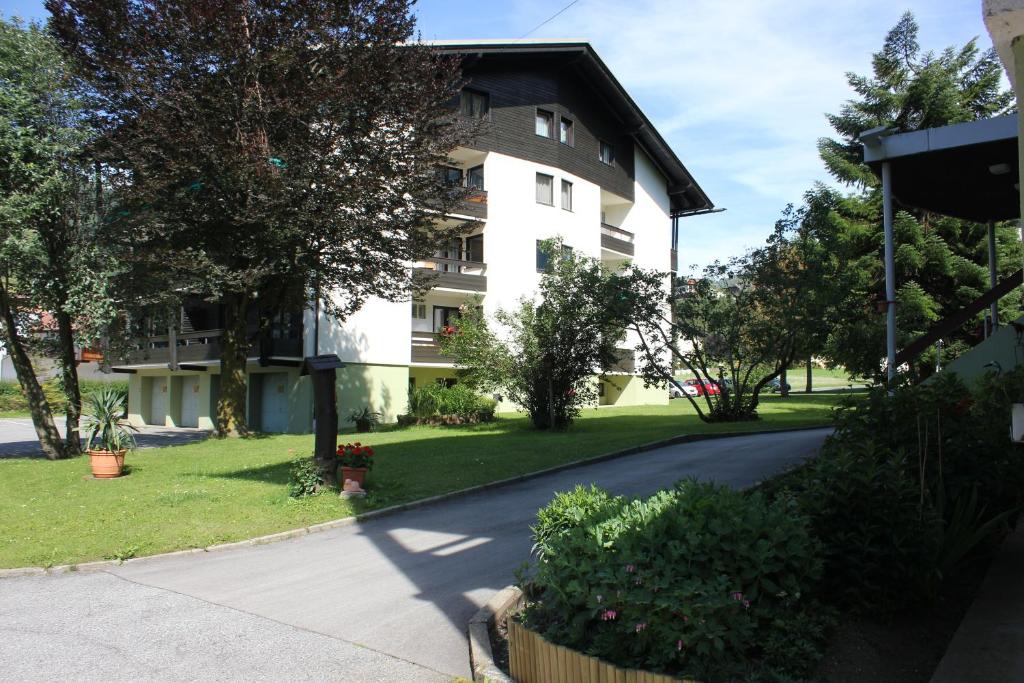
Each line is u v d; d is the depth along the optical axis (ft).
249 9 55.42
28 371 55.16
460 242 107.14
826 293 68.59
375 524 31.32
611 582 12.28
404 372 95.35
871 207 99.04
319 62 59.21
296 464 37.35
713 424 74.13
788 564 13.58
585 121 120.16
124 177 54.95
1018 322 33.40
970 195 38.58
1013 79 11.69
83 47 55.31
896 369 33.04
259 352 86.43
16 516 31.71
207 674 15.62
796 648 12.75
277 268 59.31
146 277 59.47
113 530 29.01
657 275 74.02
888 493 15.69
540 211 110.01
